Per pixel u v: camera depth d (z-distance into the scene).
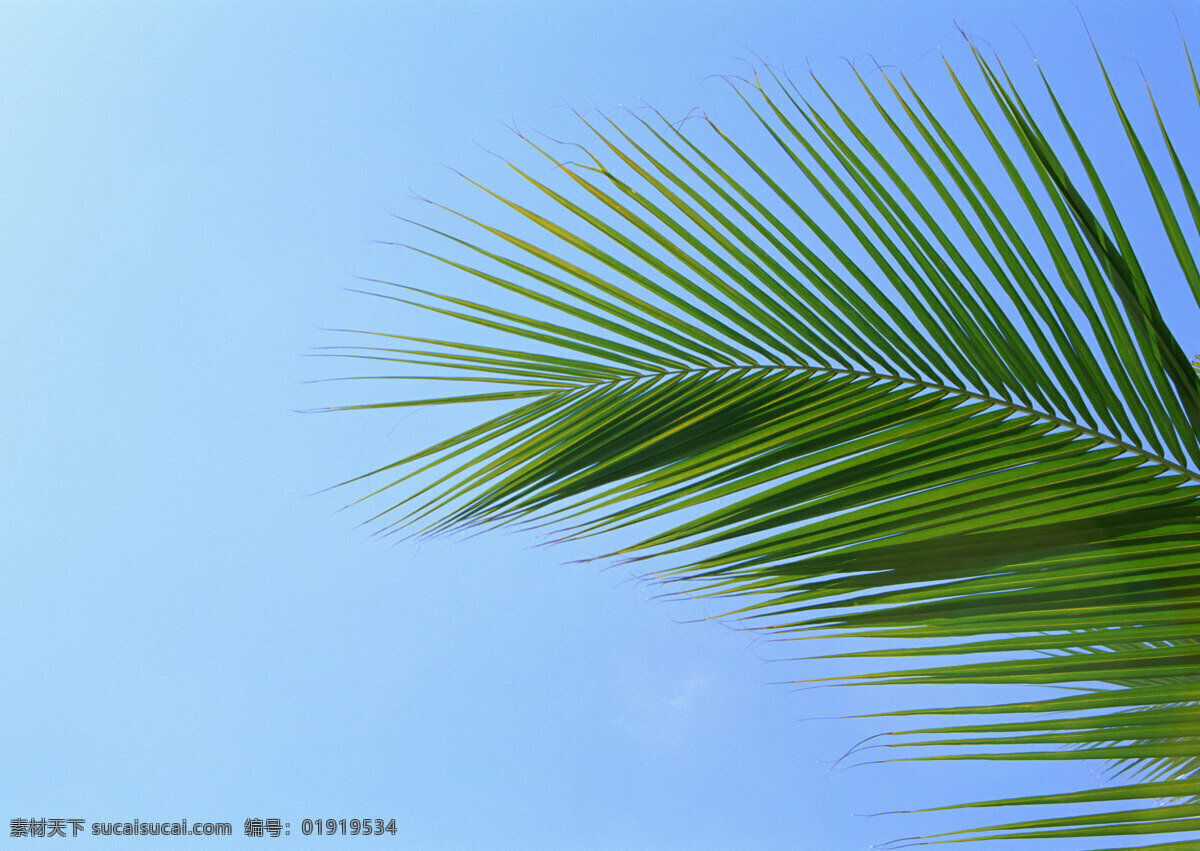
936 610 6.14
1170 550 6.13
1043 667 6.11
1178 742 6.07
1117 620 6.11
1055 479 6.24
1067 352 6.36
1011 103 6.32
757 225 6.54
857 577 6.18
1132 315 6.12
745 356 6.60
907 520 6.22
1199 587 6.10
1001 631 6.13
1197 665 6.02
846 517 6.23
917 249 6.46
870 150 6.46
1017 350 6.40
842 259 6.52
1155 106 6.29
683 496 6.39
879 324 6.51
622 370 6.67
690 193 6.55
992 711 6.07
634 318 6.64
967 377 6.44
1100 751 6.09
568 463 6.46
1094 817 6.01
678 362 6.64
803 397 6.50
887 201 6.47
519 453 6.53
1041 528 6.18
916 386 6.46
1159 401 6.28
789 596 6.18
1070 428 6.33
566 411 6.60
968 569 6.16
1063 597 6.12
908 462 6.32
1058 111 6.31
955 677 6.13
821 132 6.47
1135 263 6.27
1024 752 6.09
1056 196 6.34
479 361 6.69
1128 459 6.26
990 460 6.29
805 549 6.20
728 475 6.40
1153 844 6.02
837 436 6.41
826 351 6.54
